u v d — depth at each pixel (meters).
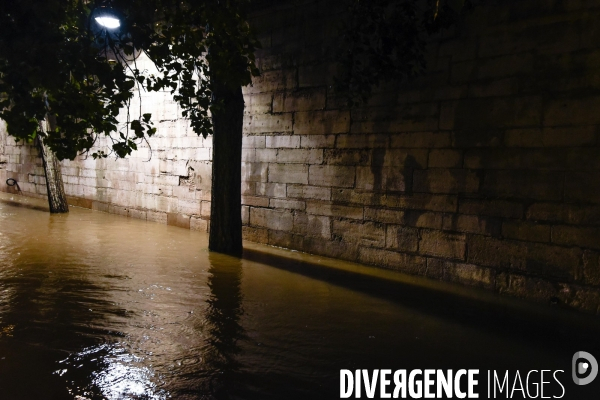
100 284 6.65
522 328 5.28
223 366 4.20
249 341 4.77
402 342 4.84
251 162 9.89
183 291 6.41
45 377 3.91
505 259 6.48
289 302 6.04
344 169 8.30
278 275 7.31
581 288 5.84
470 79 6.77
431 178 7.21
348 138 8.22
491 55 6.55
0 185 19.41
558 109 5.98
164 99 11.78
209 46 6.76
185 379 3.95
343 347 4.68
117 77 5.73
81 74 5.58
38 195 17.38
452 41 6.93
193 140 11.09
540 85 6.13
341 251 8.40
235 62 6.56
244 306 5.85
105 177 14.09
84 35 5.88
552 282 6.06
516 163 6.36
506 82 6.42
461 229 6.91
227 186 8.84
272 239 9.53
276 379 3.99
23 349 4.43
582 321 5.51
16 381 3.82
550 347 4.78
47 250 8.78
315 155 8.73
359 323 5.34
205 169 10.85
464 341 4.89
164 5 6.64
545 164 6.11
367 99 7.75
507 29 6.39
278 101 9.28
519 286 6.35
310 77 8.70
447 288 6.75
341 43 8.02
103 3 6.05
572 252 5.90
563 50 5.93
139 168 12.79
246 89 9.84
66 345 4.55
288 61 9.05
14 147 18.42
